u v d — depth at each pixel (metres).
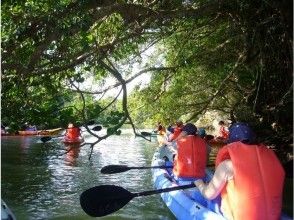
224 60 11.09
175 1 6.60
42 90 6.31
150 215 6.35
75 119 5.89
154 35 8.55
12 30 4.84
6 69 5.11
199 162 6.54
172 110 14.73
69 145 16.45
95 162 12.30
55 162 12.12
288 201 6.61
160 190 4.81
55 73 6.02
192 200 5.66
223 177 3.81
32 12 4.90
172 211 6.05
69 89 6.45
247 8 7.94
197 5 7.08
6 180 9.29
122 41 6.83
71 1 5.20
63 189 8.34
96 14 5.26
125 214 6.41
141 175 9.70
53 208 6.89
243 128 3.84
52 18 4.76
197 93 14.64
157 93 12.78
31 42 5.15
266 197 3.66
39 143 17.89
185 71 11.80
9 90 5.68
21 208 6.89
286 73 9.61
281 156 11.26
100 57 6.24
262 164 3.71
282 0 6.87
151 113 14.30
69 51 5.98
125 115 6.10
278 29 8.22
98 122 6.09
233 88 13.54
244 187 3.66
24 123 5.86
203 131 8.09
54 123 5.82
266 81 11.06
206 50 10.40
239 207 3.68
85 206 4.74
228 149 3.79
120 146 17.75
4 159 12.76
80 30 4.89
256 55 9.32
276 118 12.17
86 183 8.95
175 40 10.77
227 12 8.20
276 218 3.70
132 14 5.90
